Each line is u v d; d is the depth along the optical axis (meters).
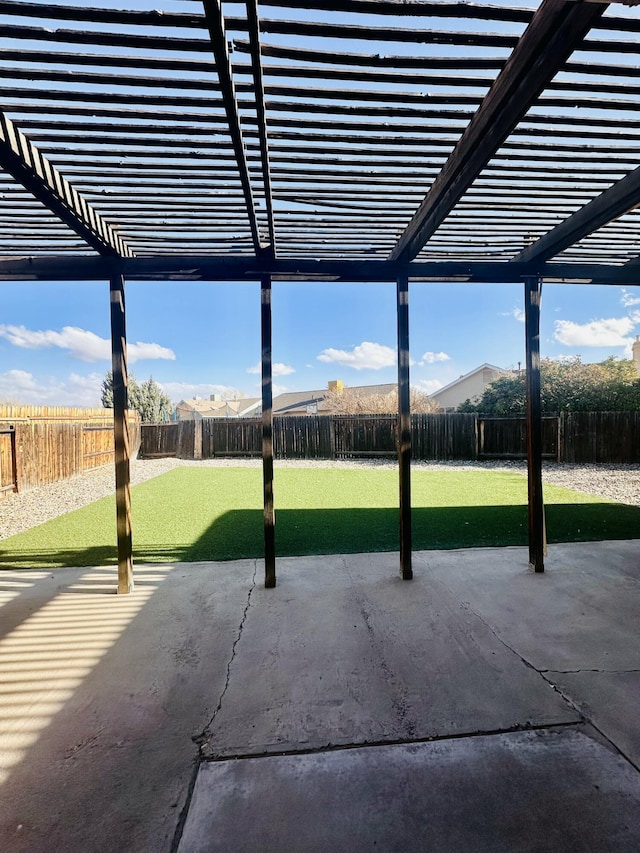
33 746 1.59
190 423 13.70
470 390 24.77
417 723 1.68
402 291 3.35
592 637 2.34
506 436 11.73
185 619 2.60
